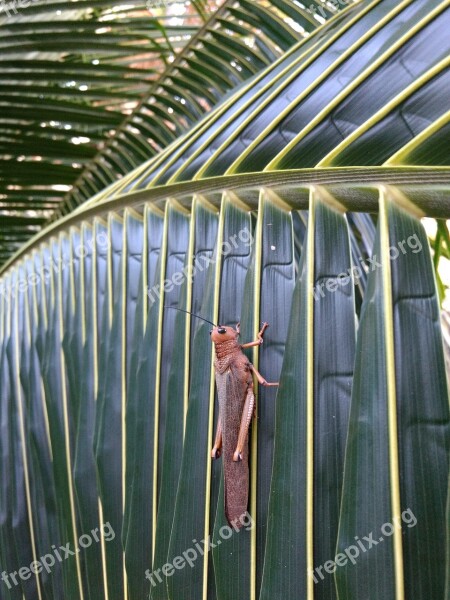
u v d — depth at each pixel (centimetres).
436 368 21
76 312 40
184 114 65
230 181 29
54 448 38
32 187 74
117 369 34
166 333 32
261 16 55
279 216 27
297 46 34
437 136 21
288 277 27
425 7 25
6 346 47
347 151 24
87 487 35
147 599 30
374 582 21
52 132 68
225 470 26
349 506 21
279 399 24
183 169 33
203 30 60
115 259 38
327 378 24
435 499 20
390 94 24
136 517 30
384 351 22
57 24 56
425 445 21
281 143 28
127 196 37
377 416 21
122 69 62
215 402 28
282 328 27
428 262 22
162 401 31
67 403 39
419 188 22
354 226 52
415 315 22
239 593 25
